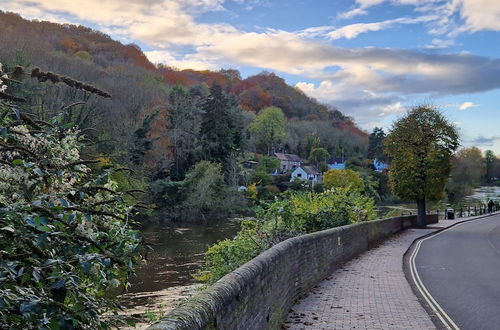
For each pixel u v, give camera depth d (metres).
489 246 23.33
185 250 29.70
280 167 109.38
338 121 177.88
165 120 61.69
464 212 57.47
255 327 5.79
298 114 164.75
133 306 15.67
